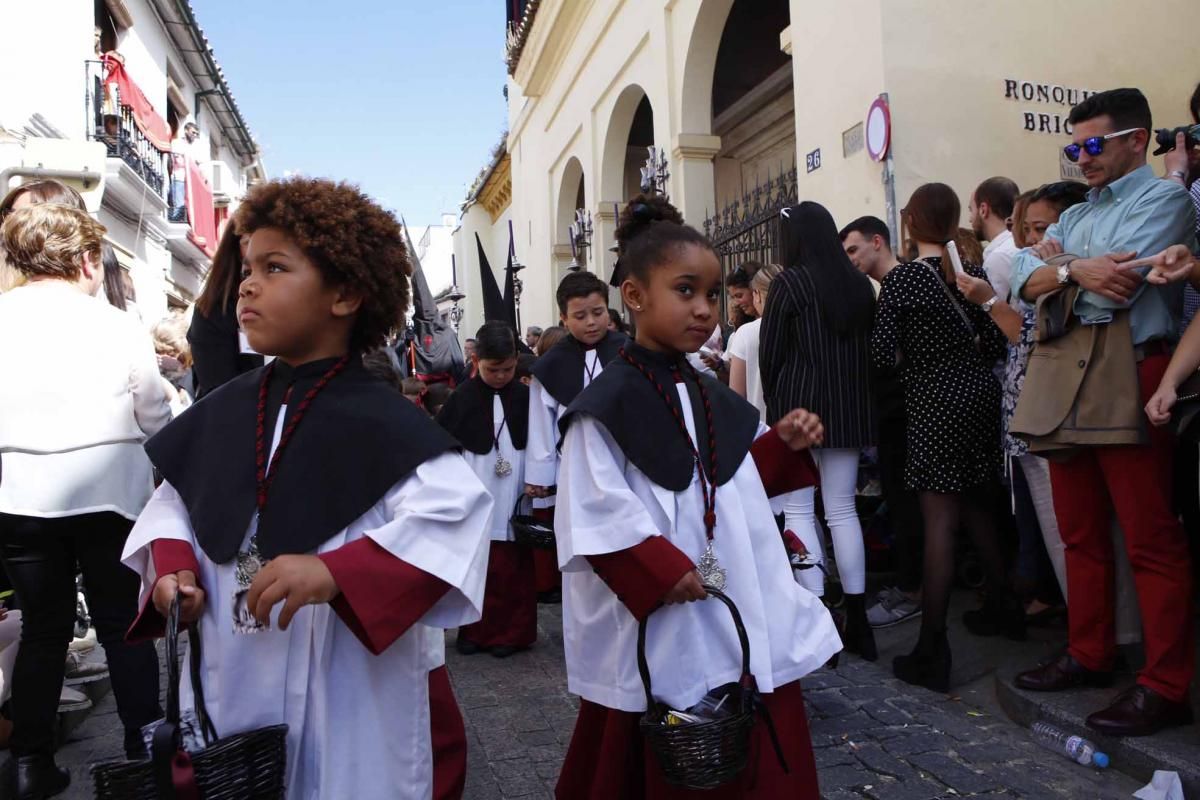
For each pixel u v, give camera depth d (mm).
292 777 1647
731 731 1672
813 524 3621
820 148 6359
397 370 3736
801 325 3766
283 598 1485
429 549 1618
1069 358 2891
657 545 1830
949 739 3105
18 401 2773
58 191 3213
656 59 10078
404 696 1740
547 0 13883
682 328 2049
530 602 4434
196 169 16422
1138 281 2652
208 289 3088
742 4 10375
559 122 14906
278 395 1788
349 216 1773
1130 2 6180
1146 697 2801
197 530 1688
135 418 3002
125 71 12086
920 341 3570
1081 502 3086
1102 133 2844
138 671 2939
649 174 9906
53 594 2842
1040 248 3088
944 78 5684
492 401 4656
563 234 15219
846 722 3285
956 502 3590
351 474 1693
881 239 4191
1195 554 3730
